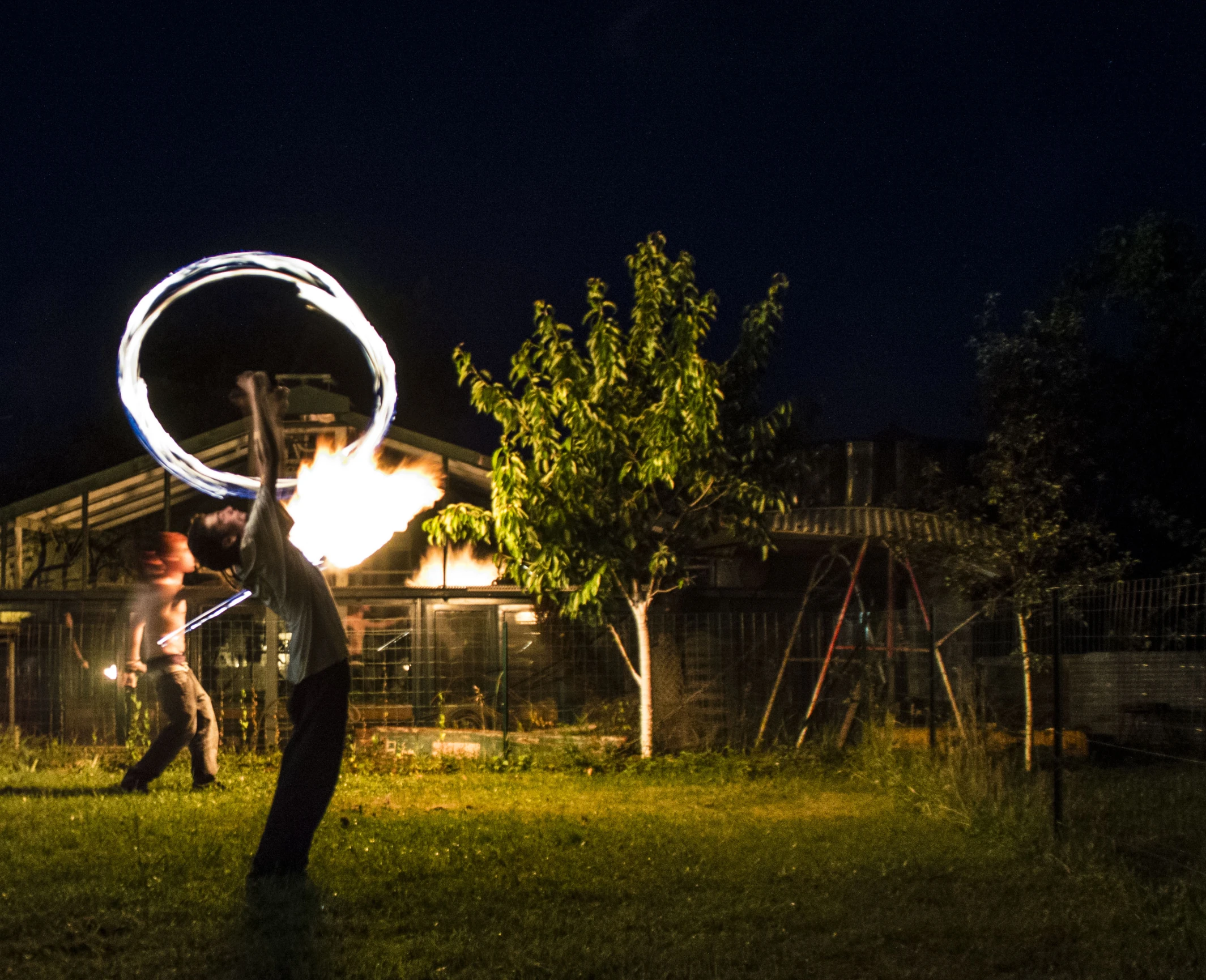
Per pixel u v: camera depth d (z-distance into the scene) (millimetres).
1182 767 9898
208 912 5574
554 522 12164
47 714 14250
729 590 18328
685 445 12109
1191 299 16016
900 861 6961
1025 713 11195
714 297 12227
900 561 14203
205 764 10289
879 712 13336
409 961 4875
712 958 4918
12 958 4895
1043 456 12789
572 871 6527
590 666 16719
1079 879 6441
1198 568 14789
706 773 11695
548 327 12305
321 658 6605
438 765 12383
